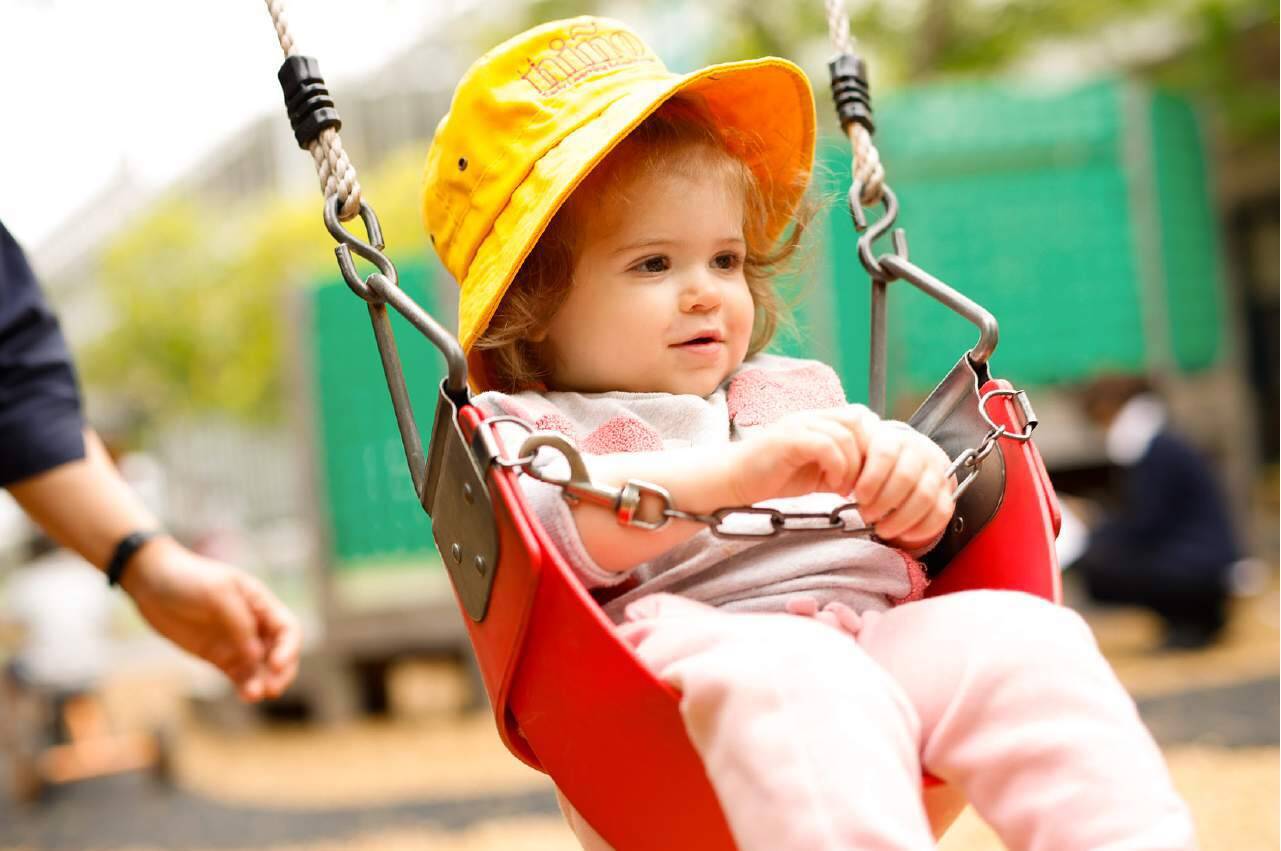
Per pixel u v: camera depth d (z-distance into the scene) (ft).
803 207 6.52
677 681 4.17
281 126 64.49
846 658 4.19
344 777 16.84
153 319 53.93
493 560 4.34
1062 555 20.70
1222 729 13.19
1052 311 22.75
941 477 4.46
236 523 65.82
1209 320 24.70
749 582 4.93
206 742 21.36
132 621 41.09
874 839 3.82
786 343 8.20
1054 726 4.14
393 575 27.12
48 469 7.41
